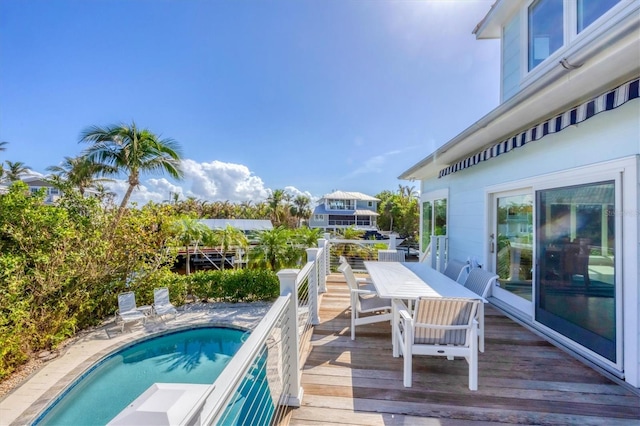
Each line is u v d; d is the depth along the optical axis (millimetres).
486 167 5215
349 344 3506
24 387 5082
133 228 8586
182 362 6160
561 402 2400
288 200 49875
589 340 3055
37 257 6203
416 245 24859
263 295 9703
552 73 2691
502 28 5590
